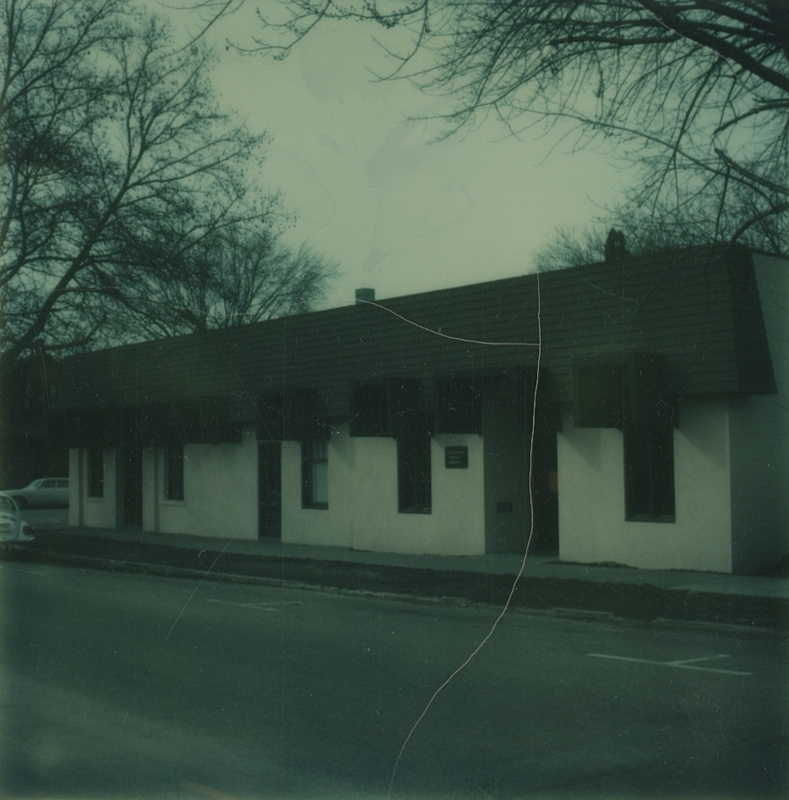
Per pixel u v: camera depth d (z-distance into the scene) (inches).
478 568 630.5
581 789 201.5
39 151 964.0
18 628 423.5
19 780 209.3
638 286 601.9
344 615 478.6
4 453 1612.9
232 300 1089.4
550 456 737.6
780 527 610.5
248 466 917.8
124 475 1124.5
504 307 675.4
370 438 790.5
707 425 584.4
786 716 261.7
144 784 206.5
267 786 204.5
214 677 315.9
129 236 1001.5
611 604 474.3
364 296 848.3
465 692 293.3
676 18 404.5
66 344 1047.6
